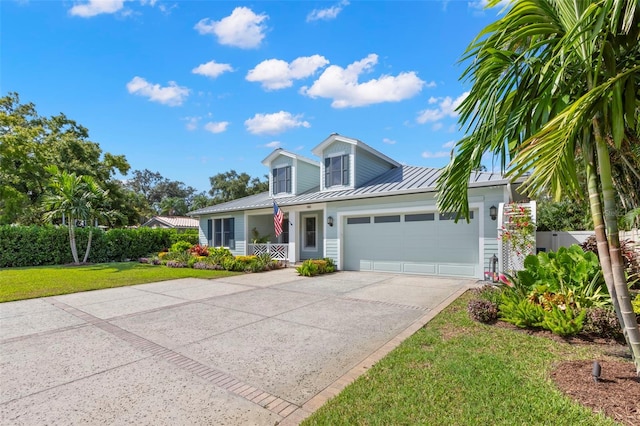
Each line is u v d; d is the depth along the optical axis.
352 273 12.35
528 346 4.28
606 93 2.43
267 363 4.09
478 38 3.21
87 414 2.97
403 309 6.71
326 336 5.09
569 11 2.91
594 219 3.10
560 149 2.69
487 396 3.00
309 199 14.35
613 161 5.77
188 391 3.39
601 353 4.00
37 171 20.31
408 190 11.31
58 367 4.03
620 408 2.69
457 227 10.84
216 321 6.05
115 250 19.61
